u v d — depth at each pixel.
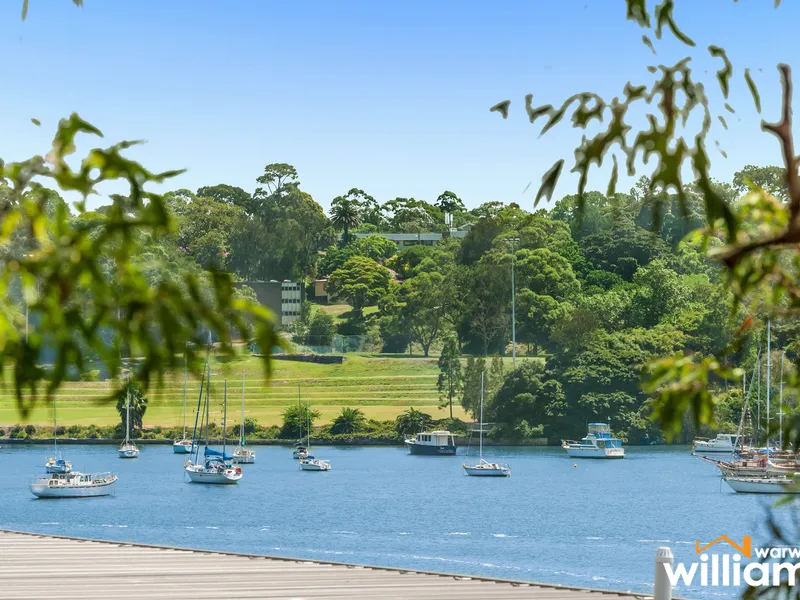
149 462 116.06
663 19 3.50
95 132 2.72
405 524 69.31
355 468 112.25
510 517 72.56
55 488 83.56
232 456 117.00
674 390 3.71
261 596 15.81
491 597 15.96
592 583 46.66
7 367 2.62
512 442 135.25
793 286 3.69
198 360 2.70
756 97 3.37
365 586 16.91
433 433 127.56
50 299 2.64
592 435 123.88
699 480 96.88
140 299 2.67
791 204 3.27
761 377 94.31
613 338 138.62
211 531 66.12
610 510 75.75
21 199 2.68
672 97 3.43
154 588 16.53
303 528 67.69
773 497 81.06
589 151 3.43
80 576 17.78
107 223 2.70
